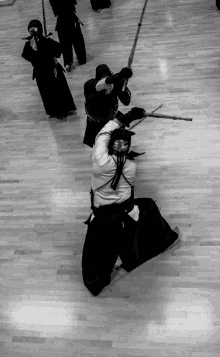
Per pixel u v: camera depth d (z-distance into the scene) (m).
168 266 3.89
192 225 4.19
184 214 4.30
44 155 5.36
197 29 7.23
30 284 3.98
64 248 4.23
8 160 5.39
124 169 3.34
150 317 3.58
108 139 3.34
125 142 3.20
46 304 3.81
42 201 4.75
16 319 3.75
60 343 3.54
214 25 7.24
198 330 3.44
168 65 6.49
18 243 4.35
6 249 4.31
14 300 3.88
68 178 4.96
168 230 3.91
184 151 4.98
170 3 8.22
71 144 5.44
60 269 4.05
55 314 3.73
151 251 3.87
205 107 5.54
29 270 4.09
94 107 4.43
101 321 3.62
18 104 6.39
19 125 5.95
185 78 6.14
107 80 4.04
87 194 4.72
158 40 7.16
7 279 4.05
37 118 6.02
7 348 3.56
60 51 5.43
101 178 3.33
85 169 5.04
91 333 3.56
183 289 3.71
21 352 3.53
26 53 5.38
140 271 3.90
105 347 3.46
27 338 3.60
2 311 3.82
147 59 6.73
